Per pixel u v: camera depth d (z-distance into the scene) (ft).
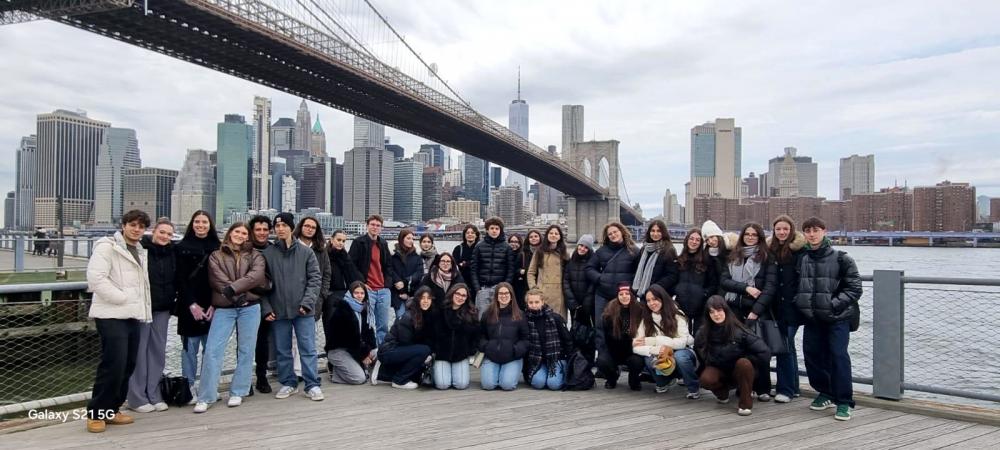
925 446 13.57
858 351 42.98
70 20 81.30
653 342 17.90
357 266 22.08
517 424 15.25
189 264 16.63
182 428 14.71
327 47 106.22
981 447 13.50
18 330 32.24
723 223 400.88
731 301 17.53
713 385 16.74
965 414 15.34
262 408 16.65
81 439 13.82
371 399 17.76
